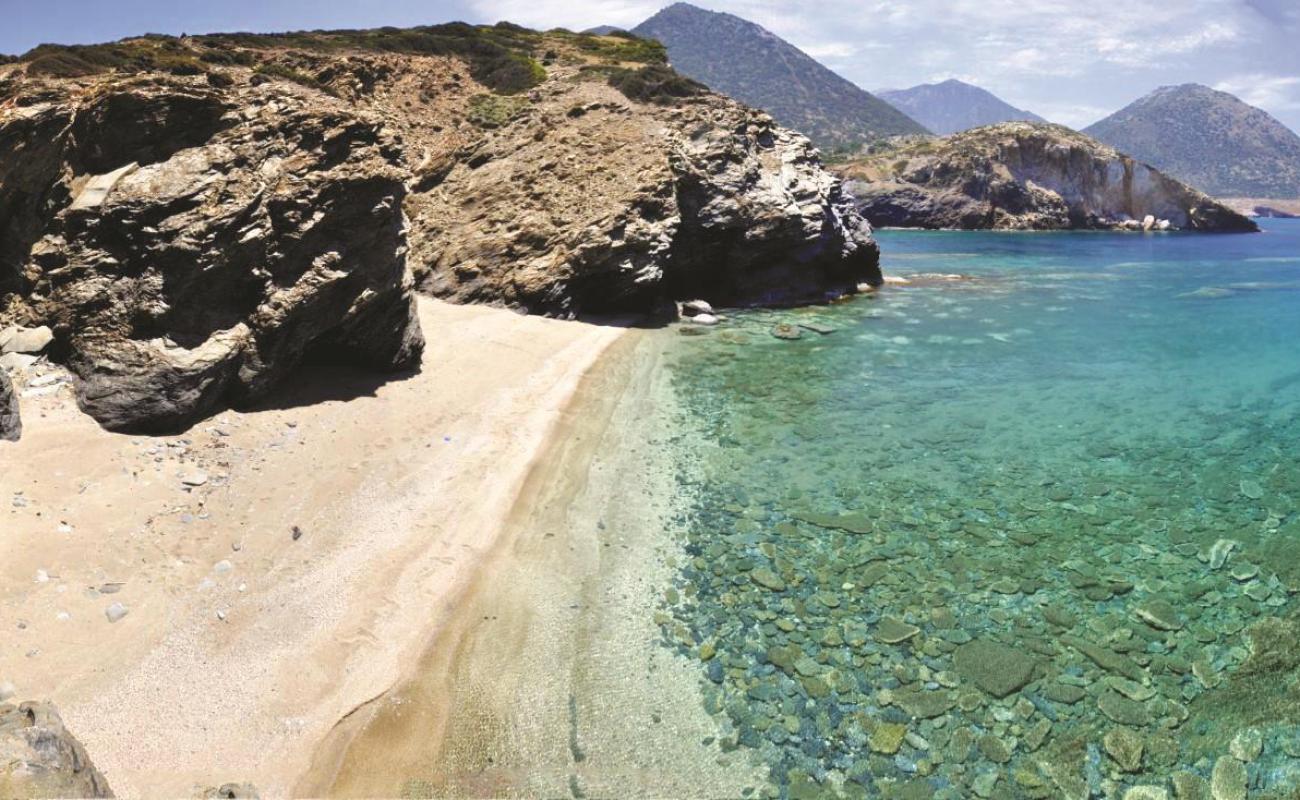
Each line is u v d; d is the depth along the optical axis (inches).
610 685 388.2
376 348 775.1
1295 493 588.1
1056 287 1585.9
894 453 666.8
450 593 454.3
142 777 310.8
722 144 1363.2
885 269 1930.4
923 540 524.7
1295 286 1593.3
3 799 227.5
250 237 622.2
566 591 462.6
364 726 356.5
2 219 603.5
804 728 362.9
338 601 434.9
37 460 484.7
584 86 1579.7
